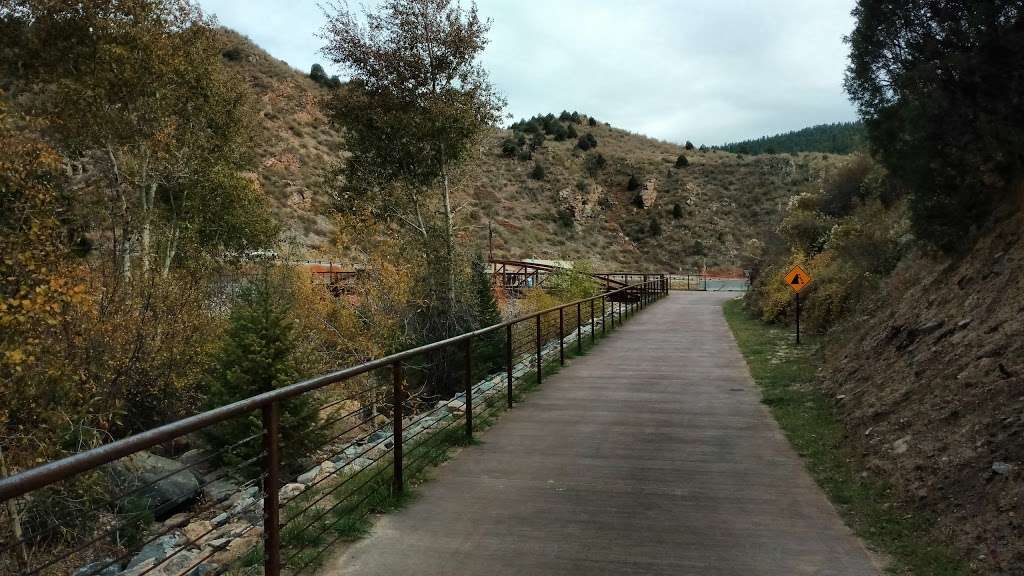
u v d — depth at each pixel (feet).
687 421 25.64
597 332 60.54
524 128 388.98
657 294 120.78
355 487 17.12
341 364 63.62
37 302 32.35
